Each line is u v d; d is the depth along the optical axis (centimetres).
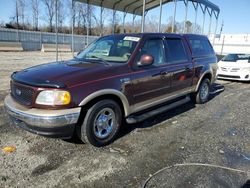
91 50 485
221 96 769
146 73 421
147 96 434
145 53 433
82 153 353
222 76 1098
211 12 1842
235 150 376
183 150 371
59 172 303
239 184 287
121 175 300
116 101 390
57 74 343
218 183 288
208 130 459
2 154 339
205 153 363
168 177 298
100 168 315
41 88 319
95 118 360
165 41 489
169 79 480
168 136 425
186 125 484
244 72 1034
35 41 2973
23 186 273
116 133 397
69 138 365
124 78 383
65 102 317
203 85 643
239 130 462
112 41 464
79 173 302
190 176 301
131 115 419
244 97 760
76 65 392
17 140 384
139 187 278
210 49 672
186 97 571
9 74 1008
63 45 2914
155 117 531
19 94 348
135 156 349
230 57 1173
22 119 326
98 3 1538
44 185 276
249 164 334
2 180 282
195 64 571
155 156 350
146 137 418
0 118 473
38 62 1542
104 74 361
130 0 1450
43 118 311
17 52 2425
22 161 324
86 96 334
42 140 388
